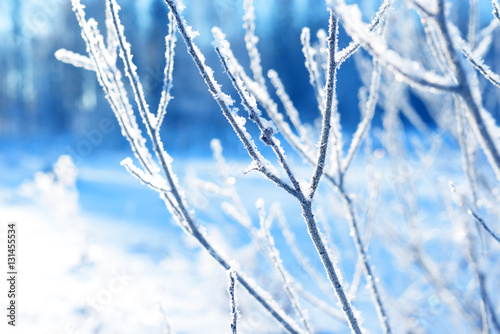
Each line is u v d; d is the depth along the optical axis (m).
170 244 6.26
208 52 11.13
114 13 1.00
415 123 2.74
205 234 1.12
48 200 6.74
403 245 2.47
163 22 14.21
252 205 8.96
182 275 5.03
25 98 23.59
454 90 0.70
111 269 4.88
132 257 5.57
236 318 1.02
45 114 22.84
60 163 6.70
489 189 2.06
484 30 1.81
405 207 2.45
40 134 22.08
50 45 21.14
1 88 23.67
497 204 2.04
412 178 2.61
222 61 0.91
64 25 18.00
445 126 2.57
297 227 7.32
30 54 22.64
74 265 4.88
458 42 0.95
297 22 14.71
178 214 1.15
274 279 3.79
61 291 4.12
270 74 1.60
